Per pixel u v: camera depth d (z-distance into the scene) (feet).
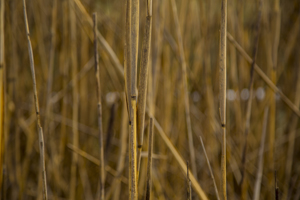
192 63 3.43
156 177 2.71
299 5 3.51
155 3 2.69
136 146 2.03
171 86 2.91
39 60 3.29
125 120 2.58
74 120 2.79
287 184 3.25
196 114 3.39
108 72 2.77
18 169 2.99
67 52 3.14
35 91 2.10
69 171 3.49
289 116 3.64
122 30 2.80
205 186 3.20
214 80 3.43
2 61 2.25
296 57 3.57
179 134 3.11
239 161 2.95
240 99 3.00
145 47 1.96
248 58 2.53
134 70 1.96
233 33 2.84
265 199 3.27
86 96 3.60
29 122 3.41
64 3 2.82
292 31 3.41
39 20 3.16
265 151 3.49
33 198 3.40
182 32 2.82
